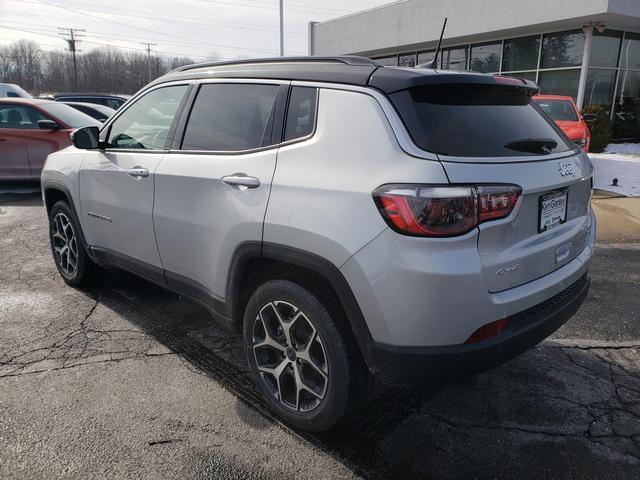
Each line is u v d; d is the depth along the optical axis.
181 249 3.15
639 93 16.44
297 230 2.40
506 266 2.25
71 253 4.45
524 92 2.84
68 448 2.51
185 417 2.77
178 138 3.25
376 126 2.28
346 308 2.31
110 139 3.84
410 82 2.32
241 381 3.13
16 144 8.73
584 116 10.98
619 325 3.98
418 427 2.72
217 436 2.62
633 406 2.92
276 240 2.51
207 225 2.91
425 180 2.08
